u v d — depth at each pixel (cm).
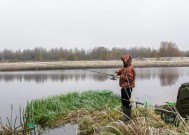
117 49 11850
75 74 5328
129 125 805
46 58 11038
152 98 1886
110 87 3008
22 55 11344
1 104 1881
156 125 844
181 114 808
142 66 8088
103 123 981
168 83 3180
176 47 12494
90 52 11125
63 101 1437
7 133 971
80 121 1065
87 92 1664
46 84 3419
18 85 3319
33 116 1148
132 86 974
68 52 10612
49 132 995
